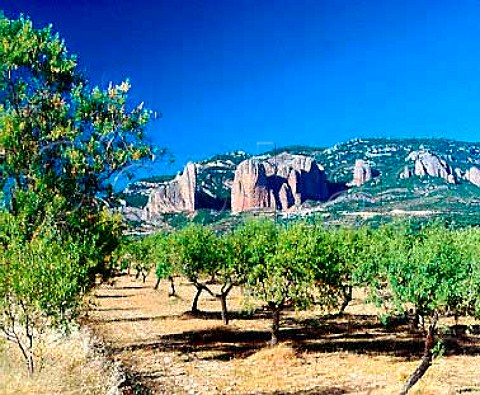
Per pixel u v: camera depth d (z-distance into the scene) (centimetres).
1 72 2120
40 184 2053
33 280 1662
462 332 2995
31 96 2175
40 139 2147
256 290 2627
